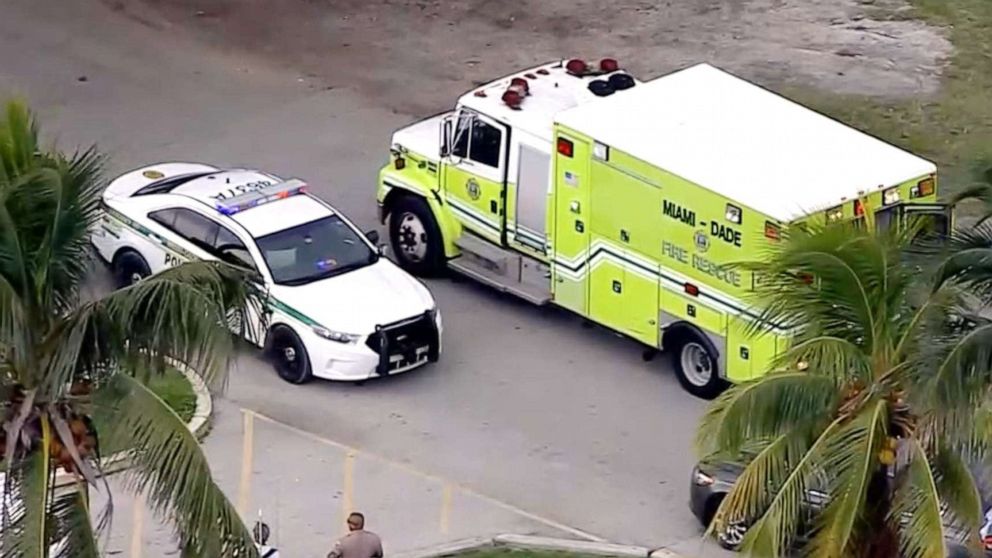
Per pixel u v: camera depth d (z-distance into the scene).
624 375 95.56
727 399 67.69
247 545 62.97
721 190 88.94
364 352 91.88
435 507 84.19
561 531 82.88
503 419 91.44
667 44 135.38
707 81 99.06
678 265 91.88
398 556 80.38
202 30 135.00
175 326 60.62
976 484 71.94
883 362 67.19
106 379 62.47
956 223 103.00
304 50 132.62
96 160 64.62
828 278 67.06
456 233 102.12
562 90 100.50
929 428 65.50
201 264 62.34
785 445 67.19
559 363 96.62
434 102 125.62
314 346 91.94
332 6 140.00
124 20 136.00
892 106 125.81
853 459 65.94
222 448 87.81
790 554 72.25
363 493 84.94
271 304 92.00
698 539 82.56
